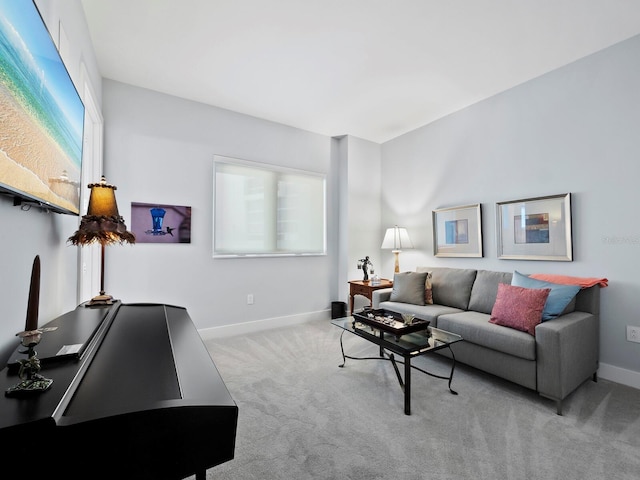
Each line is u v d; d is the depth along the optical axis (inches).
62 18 63.0
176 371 38.7
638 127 91.3
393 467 58.5
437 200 151.9
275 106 139.5
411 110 142.9
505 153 124.0
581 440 66.6
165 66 109.3
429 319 112.7
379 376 98.4
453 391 87.9
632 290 92.0
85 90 89.0
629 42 93.0
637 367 90.8
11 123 34.8
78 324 51.3
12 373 33.3
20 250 44.8
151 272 123.3
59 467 25.2
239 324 144.2
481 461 60.2
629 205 92.8
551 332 79.6
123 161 118.6
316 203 171.9
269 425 71.9
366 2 80.7
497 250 125.5
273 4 81.6
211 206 137.4
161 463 28.1
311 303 168.4
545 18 85.7
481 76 114.7
